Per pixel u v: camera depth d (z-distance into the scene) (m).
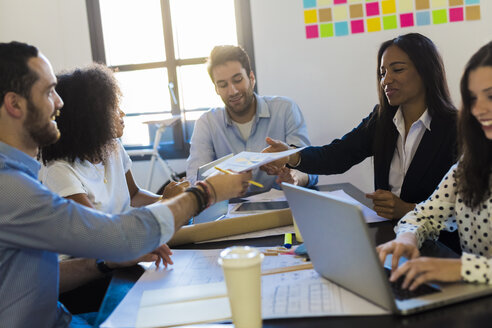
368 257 0.86
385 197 1.58
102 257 1.06
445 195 1.34
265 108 2.66
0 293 1.05
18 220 1.02
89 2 3.99
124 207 1.88
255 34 3.87
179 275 1.22
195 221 1.69
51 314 1.14
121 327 0.95
